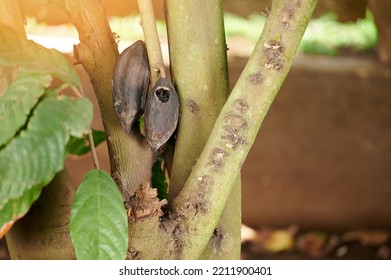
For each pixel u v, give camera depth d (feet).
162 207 4.29
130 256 4.10
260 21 26.63
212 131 4.20
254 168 17.02
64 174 4.39
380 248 15.35
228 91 4.53
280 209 16.56
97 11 4.40
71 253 4.41
